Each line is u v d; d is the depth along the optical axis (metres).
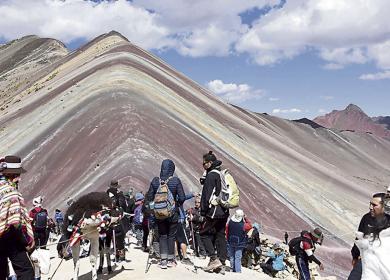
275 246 15.73
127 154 33.34
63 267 11.59
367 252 5.75
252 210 34.38
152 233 11.22
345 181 66.81
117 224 10.23
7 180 6.33
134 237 15.92
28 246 6.29
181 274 9.70
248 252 14.69
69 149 38.28
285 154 65.62
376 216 5.90
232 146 50.00
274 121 166.00
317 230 10.41
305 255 10.46
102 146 36.34
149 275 9.45
